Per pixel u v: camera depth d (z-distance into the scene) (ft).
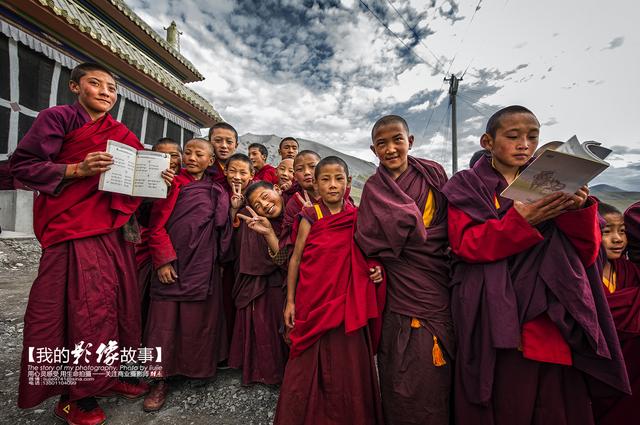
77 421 6.35
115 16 31.50
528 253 4.60
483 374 4.52
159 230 7.48
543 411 4.45
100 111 6.55
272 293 8.19
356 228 5.74
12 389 7.67
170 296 7.51
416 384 4.98
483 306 4.66
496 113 5.15
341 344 5.66
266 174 13.47
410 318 5.28
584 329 4.09
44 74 23.90
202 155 8.51
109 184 5.87
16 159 5.83
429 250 5.37
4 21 20.94
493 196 5.06
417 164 5.92
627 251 6.07
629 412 5.44
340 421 5.55
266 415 6.96
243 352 8.16
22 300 14.30
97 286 6.11
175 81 39.88
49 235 5.86
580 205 4.19
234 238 8.87
